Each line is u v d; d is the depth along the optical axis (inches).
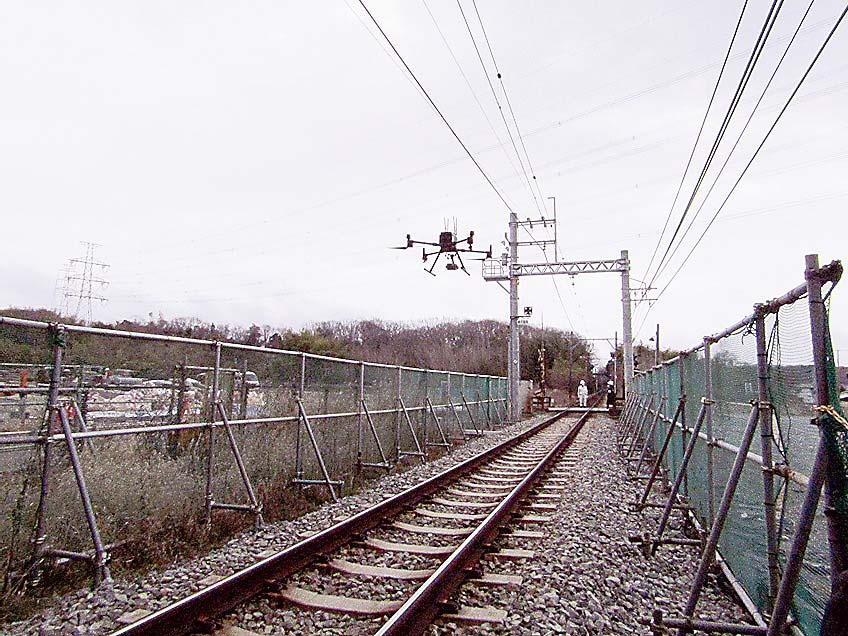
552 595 205.6
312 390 427.8
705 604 217.3
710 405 267.3
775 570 173.3
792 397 156.4
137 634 166.6
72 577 227.1
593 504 378.0
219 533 299.4
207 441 317.1
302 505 369.7
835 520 126.1
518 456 662.5
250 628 188.4
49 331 228.2
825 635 118.0
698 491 309.9
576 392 3452.3
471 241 959.6
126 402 289.6
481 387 1032.8
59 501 232.2
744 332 201.0
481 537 275.9
